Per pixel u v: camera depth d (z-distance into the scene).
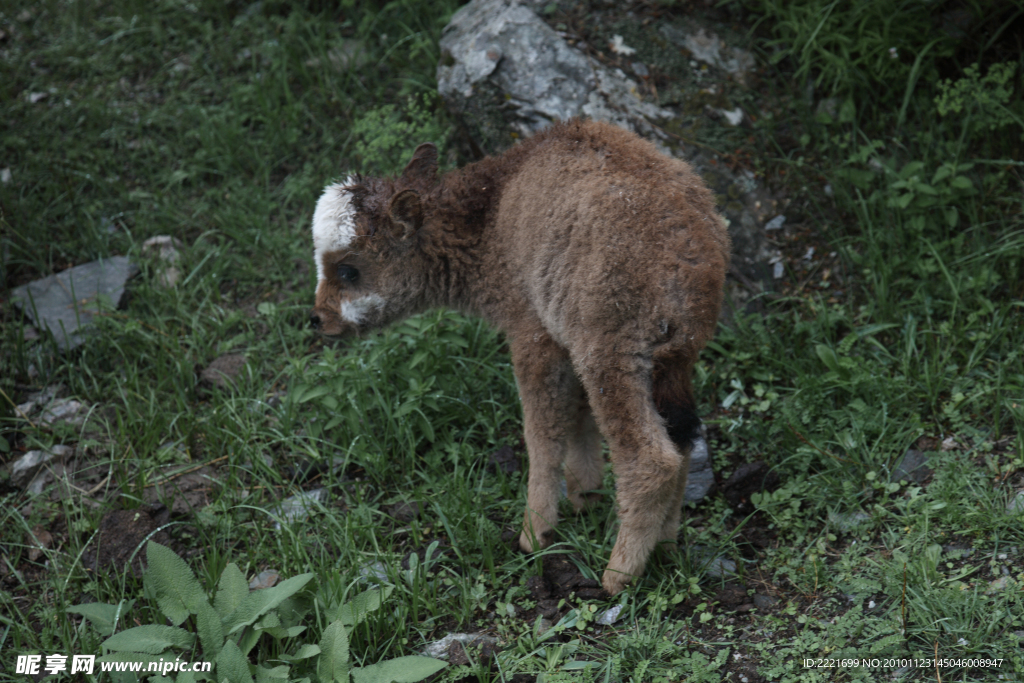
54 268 5.71
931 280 4.73
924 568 3.33
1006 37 5.39
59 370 4.96
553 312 3.34
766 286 4.96
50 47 7.05
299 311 5.28
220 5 7.14
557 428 3.58
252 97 6.40
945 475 3.78
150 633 3.25
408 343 4.67
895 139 5.18
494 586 3.66
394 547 3.94
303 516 4.08
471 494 4.09
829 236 5.05
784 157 5.29
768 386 4.56
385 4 6.89
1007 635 3.09
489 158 3.79
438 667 3.12
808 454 4.04
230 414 4.62
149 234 5.86
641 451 3.21
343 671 3.13
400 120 6.10
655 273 3.11
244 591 3.40
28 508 4.28
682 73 5.52
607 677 3.12
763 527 3.90
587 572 3.66
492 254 3.58
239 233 5.67
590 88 5.34
